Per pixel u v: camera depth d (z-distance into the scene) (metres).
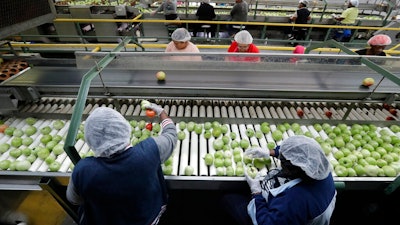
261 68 1.84
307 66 1.84
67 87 2.03
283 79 2.05
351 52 2.34
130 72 2.13
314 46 3.04
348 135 2.13
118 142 1.12
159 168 1.41
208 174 1.80
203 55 1.77
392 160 1.91
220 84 1.99
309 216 1.23
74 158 1.35
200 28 5.90
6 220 2.07
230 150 1.98
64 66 2.28
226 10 6.27
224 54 1.75
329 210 1.29
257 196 1.50
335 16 5.60
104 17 5.32
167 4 5.23
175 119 2.24
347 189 1.84
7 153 1.91
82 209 1.56
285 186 1.32
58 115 2.24
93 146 1.13
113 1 6.51
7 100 2.01
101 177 1.09
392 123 2.25
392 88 1.97
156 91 2.10
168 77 2.07
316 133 2.17
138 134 2.06
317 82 2.02
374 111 2.48
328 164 1.25
